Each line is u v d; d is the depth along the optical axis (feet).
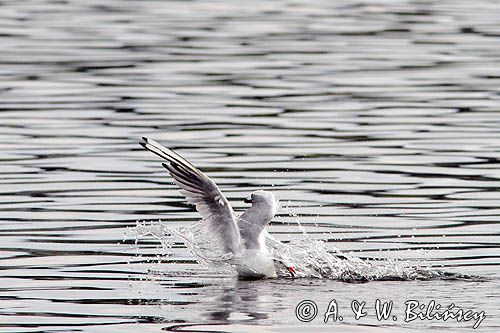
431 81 88.22
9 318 36.45
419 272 42.73
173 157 42.45
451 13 127.54
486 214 51.57
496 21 121.19
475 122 73.10
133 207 52.90
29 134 69.56
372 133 69.97
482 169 60.59
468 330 35.27
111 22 120.67
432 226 49.62
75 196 54.95
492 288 40.32
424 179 58.54
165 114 75.97
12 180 58.03
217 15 126.72
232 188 56.65
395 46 105.40
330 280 42.24
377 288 40.70
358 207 53.01
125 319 36.42
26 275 42.01
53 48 103.60
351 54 101.30
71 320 36.27
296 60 98.27
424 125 72.33
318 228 49.39
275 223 50.26
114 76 90.38
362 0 140.26
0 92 83.61
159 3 136.87
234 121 73.72
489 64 95.66
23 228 49.01
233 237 42.42
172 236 48.01
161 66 94.89
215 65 95.55
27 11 128.67
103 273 42.55
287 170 60.54
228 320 36.40
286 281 42.09
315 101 80.48
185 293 40.01
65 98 81.66
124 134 69.82
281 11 130.21
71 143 67.21
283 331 35.24
